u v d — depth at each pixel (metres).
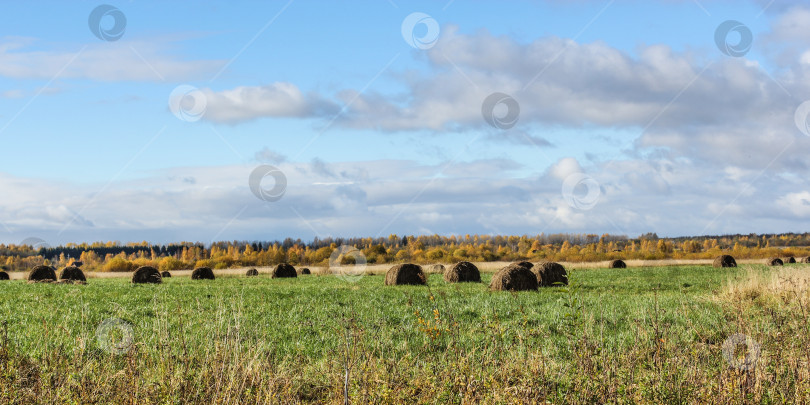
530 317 13.27
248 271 42.66
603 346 7.80
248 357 7.51
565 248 97.06
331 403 6.66
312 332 11.69
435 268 41.81
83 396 6.25
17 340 9.53
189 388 6.69
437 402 6.40
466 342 9.67
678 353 7.75
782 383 6.74
